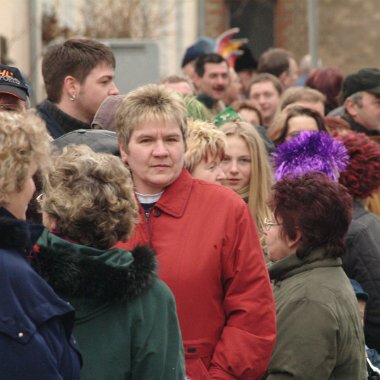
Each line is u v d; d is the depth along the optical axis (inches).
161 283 436.5
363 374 516.1
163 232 499.8
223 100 1096.2
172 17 1962.4
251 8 2287.2
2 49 1152.8
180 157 507.8
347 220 515.5
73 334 423.2
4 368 377.1
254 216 626.2
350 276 622.8
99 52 647.8
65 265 417.1
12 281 383.6
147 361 427.2
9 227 385.7
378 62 2386.8
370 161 636.7
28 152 394.6
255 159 631.8
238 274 498.6
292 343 498.3
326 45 2386.8
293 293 506.6
